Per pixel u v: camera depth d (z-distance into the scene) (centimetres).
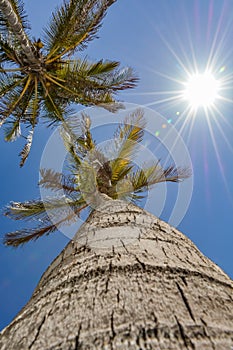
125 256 173
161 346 98
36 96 862
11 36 716
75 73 813
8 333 134
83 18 700
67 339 108
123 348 98
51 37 754
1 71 781
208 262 196
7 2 558
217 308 128
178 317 114
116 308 122
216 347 99
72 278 158
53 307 135
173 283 143
